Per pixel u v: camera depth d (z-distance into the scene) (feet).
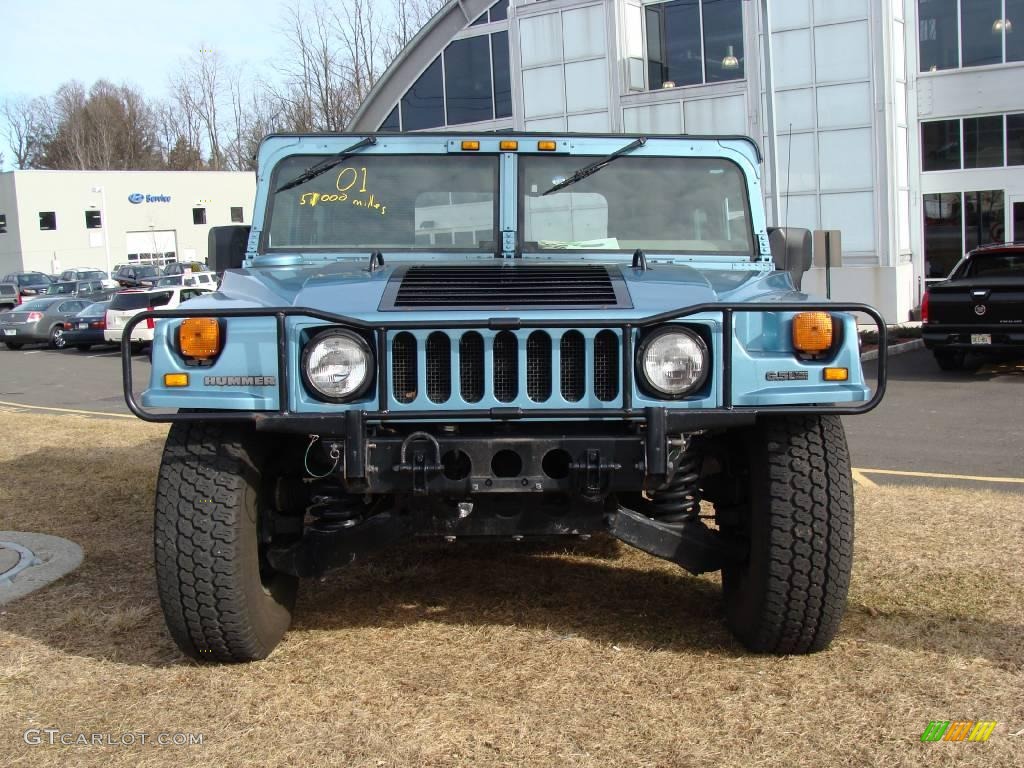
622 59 70.54
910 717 10.45
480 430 11.28
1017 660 11.93
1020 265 42.91
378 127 83.76
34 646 12.89
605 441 10.88
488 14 78.02
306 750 10.03
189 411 11.37
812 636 11.86
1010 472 24.54
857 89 63.16
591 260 14.71
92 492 22.38
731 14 67.56
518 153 15.24
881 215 63.26
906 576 15.21
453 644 12.78
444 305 11.29
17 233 193.77
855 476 24.22
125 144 279.49
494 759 9.78
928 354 52.26
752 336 11.16
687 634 13.05
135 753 10.02
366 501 12.57
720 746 9.96
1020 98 64.80
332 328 10.99
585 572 15.89
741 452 12.43
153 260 203.82
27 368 69.00
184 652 12.16
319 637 13.12
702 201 15.23
